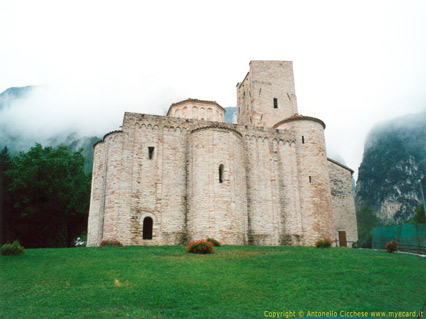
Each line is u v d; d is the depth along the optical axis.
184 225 29.14
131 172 29.00
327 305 11.59
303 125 35.62
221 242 26.91
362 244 47.06
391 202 112.62
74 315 10.11
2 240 37.38
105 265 16.52
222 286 13.29
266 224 31.66
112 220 27.31
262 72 43.72
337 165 41.59
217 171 28.78
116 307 10.83
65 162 40.59
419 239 27.20
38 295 11.88
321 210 32.91
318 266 17.27
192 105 40.09
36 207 38.38
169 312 10.55
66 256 19.09
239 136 32.12
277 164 34.09
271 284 13.77
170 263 17.20
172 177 30.11
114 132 30.00
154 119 31.22
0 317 9.92
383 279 15.01
